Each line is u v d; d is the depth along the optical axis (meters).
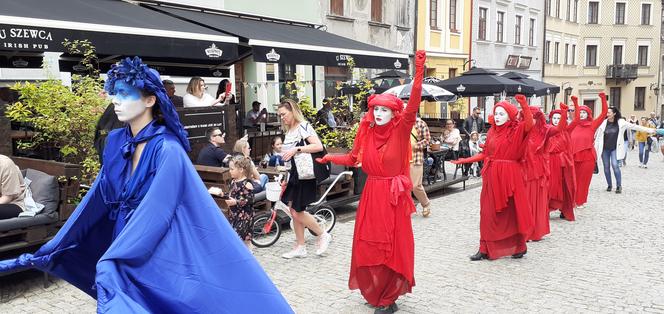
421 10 24.70
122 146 3.05
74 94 6.46
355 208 10.16
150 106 3.02
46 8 7.68
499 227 6.73
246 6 15.12
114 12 8.87
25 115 6.24
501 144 6.58
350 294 5.52
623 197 11.80
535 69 37.62
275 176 8.02
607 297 5.46
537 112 7.33
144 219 2.79
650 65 48.91
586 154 10.09
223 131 8.97
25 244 5.46
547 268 6.48
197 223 2.97
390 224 4.80
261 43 9.77
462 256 7.01
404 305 5.21
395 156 4.81
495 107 6.64
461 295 5.51
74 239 3.24
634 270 6.39
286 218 8.08
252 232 6.81
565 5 42.28
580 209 10.37
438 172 13.04
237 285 3.03
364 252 4.88
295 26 14.67
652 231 8.47
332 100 12.77
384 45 22.22
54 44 6.90
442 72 26.80
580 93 45.94
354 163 5.14
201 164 7.68
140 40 7.85
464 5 28.14
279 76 16.81
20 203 5.51
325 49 10.96
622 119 12.45
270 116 14.20
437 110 24.02
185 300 2.87
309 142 6.54
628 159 22.22
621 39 47.50
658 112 50.00
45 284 5.55
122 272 2.73
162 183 2.87
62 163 5.79
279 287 5.71
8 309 5.04
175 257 2.87
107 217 3.28
